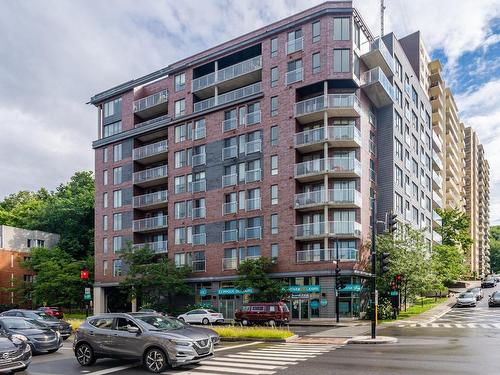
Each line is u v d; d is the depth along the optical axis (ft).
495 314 121.80
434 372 40.29
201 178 154.92
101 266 179.11
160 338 43.21
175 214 159.53
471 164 409.08
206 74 166.20
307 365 44.88
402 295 136.98
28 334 55.88
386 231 129.08
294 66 139.54
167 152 165.17
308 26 137.80
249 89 148.36
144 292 147.33
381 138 150.10
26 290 191.31
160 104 171.42
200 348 43.73
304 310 127.75
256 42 148.36
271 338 71.51
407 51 205.57
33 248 202.08
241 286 128.47
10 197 300.40
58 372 43.96
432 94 264.93
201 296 148.97
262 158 141.18
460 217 257.34
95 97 191.21
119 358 45.32
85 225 230.68
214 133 153.58
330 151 136.36
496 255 517.14
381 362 46.37
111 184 181.57
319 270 126.11
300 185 137.59
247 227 141.90
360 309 126.62
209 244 148.66
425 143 202.39
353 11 133.18
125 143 179.63
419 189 183.83
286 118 137.90
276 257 132.67
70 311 185.98
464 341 65.62
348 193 128.88
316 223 129.29
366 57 138.82
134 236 171.83
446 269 189.78
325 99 130.93
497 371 40.81
